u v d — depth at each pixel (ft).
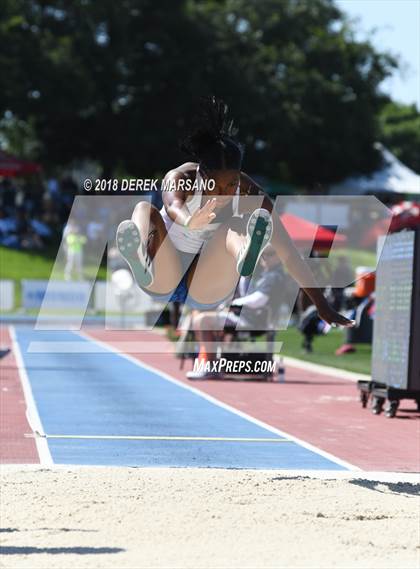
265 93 208.85
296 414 53.36
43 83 188.85
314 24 229.04
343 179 221.66
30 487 30.73
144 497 29.55
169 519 27.02
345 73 224.33
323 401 59.52
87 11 196.44
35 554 23.48
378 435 46.19
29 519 26.81
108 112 206.90
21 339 103.76
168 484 31.60
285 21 223.71
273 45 223.71
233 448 41.55
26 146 244.42
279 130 210.59
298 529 26.35
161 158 208.23
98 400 57.88
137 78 203.82
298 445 42.73
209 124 30.40
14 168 168.35
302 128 215.31
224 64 204.74
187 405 56.59
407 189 212.84
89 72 197.47
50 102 191.01
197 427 47.80
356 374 76.89
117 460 37.73
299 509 28.53
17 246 170.50
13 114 200.54
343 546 24.80
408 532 26.30
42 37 194.90
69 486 30.96
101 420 49.42
